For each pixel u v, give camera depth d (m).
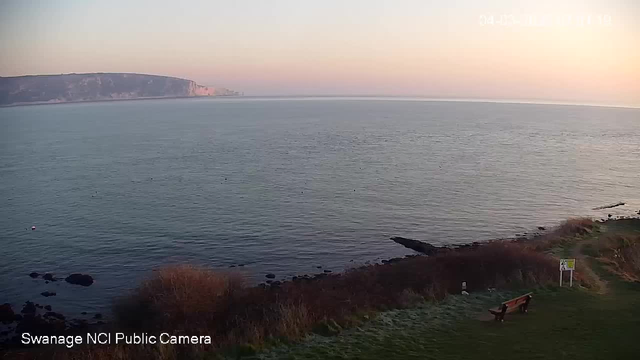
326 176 72.12
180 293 18.45
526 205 55.06
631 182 69.38
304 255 37.91
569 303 17.28
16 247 40.34
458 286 20.31
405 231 44.72
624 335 13.81
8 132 153.12
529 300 16.44
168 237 42.62
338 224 46.56
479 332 14.21
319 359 12.17
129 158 93.06
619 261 30.02
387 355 12.39
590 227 39.84
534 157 94.69
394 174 73.88
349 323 14.73
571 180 70.44
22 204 55.44
